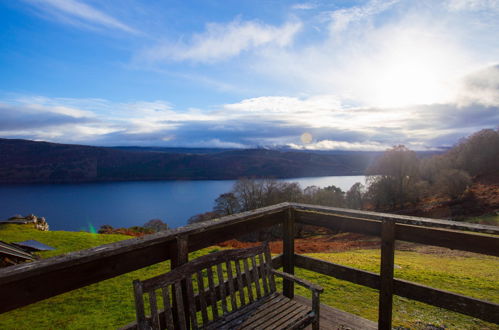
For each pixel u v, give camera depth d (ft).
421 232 9.31
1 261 29.89
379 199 214.28
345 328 10.61
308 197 194.90
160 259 8.07
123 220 392.06
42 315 20.24
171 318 7.58
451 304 8.98
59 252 40.45
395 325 14.58
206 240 9.19
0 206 460.14
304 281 9.43
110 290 24.49
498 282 28.17
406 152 213.87
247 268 9.80
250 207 193.47
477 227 8.15
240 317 8.89
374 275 10.34
